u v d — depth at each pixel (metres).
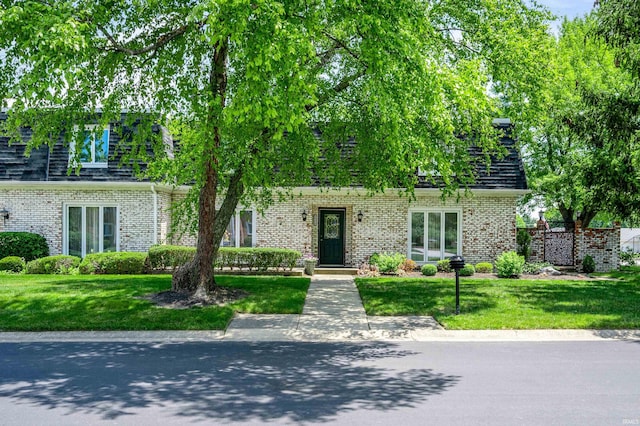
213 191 14.16
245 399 6.88
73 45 9.16
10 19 9.07
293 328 11.43
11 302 13.12
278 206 22.88
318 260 23.70
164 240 22.86
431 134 13.39
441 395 7.04
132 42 13.44
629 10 15.02
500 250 22.72
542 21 15.49
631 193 17.23
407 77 10.83
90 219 22.38
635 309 12.79
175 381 7.70
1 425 5.97
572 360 8.93
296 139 13.62
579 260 24.45
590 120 17.06
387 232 22.95
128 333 10.94
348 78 14.41
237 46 11.20
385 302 13.89
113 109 14.09
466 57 15.02
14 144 22.44
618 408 6.53
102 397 6.96
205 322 11.49
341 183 16.89
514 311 12.58
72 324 11.28
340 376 7.97
